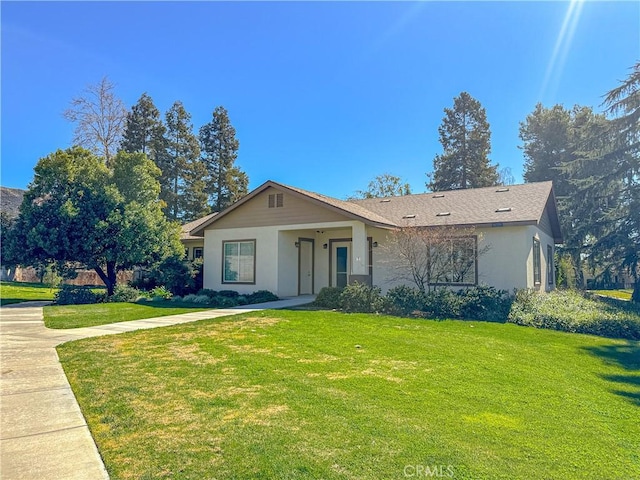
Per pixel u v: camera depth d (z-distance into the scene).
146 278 19.92
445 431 4.07
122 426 4.12
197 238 21.05
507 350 7.86
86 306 14.09
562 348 8.39
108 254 16.81
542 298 12.86
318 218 15.81
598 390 5.81
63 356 6.95
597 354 8.05
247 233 17.44
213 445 3.70
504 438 3.97
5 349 7.48
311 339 8.23
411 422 4.27
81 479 3.15
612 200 24.52
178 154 37.50
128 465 3.36
